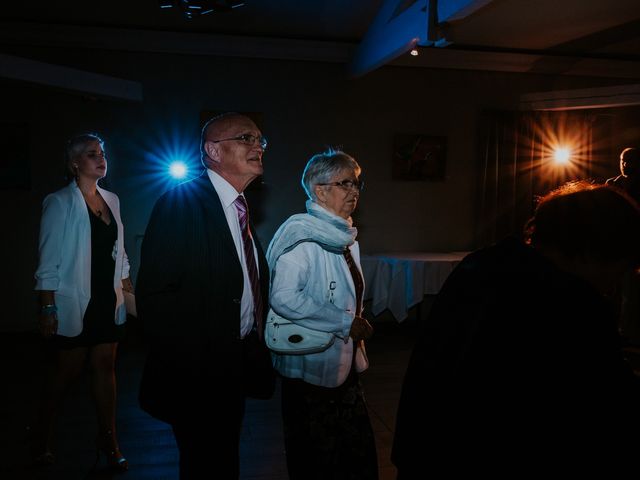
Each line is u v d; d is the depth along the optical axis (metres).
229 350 1.76
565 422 0.94
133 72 5.59
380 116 6.06
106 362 2.64
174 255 1.69
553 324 0.96
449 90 6.15
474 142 6.25
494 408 0.98
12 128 5.42
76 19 5.17
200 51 5.64
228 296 1.76
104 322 2.58
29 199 5.52
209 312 1.74
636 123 6.34
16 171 5.46
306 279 1.82
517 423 0.97
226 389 1.76
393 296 5.36
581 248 1.01
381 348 5.18
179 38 5.54
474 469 0.99
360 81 6.00
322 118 5.96
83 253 2.50
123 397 3.76
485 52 5.99
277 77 5.85
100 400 2.65
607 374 0.93
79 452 2.89
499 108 6.26
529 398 0.96
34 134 5.47
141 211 5.71
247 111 5.82
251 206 5.90
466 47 5.79
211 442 1.75
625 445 0.91
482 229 6.23
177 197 1.76
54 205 2.47
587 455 0.92
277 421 3.37
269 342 1.82
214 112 5.75
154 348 1.72
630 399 0.92
